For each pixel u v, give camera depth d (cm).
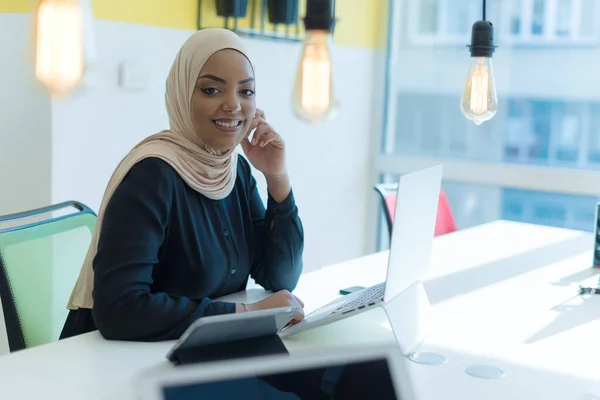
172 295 162
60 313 187
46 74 151
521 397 133
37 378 137
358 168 406
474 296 199
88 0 154
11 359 146
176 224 172
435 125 399
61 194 261
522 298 198
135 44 278
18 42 254
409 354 153
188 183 175
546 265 236
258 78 331
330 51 179
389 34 405
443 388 136
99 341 157
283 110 348
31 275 182
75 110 261
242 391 81
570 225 368
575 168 364
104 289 157
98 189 274
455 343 161
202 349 138
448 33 389
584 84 358
